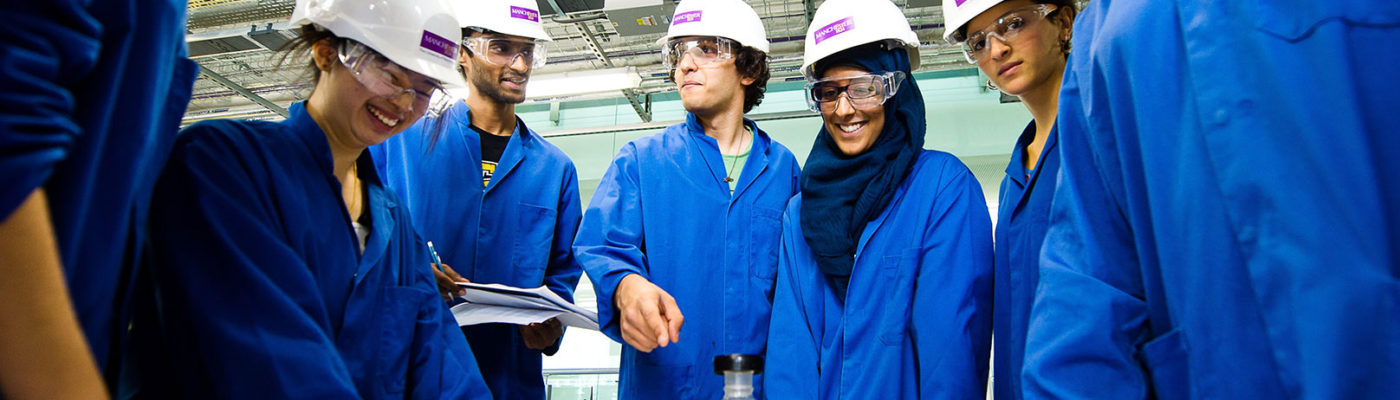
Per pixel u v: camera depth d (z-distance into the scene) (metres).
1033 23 1.36
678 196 1.65
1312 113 0.58
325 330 0.93
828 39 1.49
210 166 0.88
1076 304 0.80
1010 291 1.33
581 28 4.19
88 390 0.54
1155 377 0.73
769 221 1.64
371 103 1.05
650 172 1.67
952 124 5.39
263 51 4.25
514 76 1.95
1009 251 1.30
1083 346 0.77
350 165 1.14
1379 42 0.58
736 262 1.59
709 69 1.70
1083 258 0.83
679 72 1.73
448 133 1.94
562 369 3.79
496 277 1.89
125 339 0.78
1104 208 0.83
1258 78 0.61
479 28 1.89
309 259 0.98
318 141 1.04
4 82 0.44
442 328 1.22
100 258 0.62
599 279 1.49
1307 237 0.57
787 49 4.56
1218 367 0.65
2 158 0.44
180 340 0.84
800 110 5.52
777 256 1.62
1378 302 0.54
